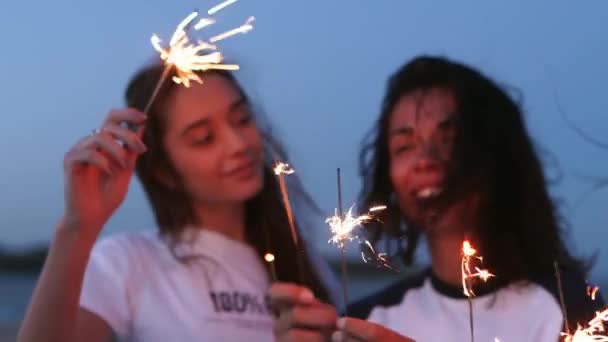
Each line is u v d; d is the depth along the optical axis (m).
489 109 1.57
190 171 1.68
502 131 1.56
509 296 1.52
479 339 1.50
